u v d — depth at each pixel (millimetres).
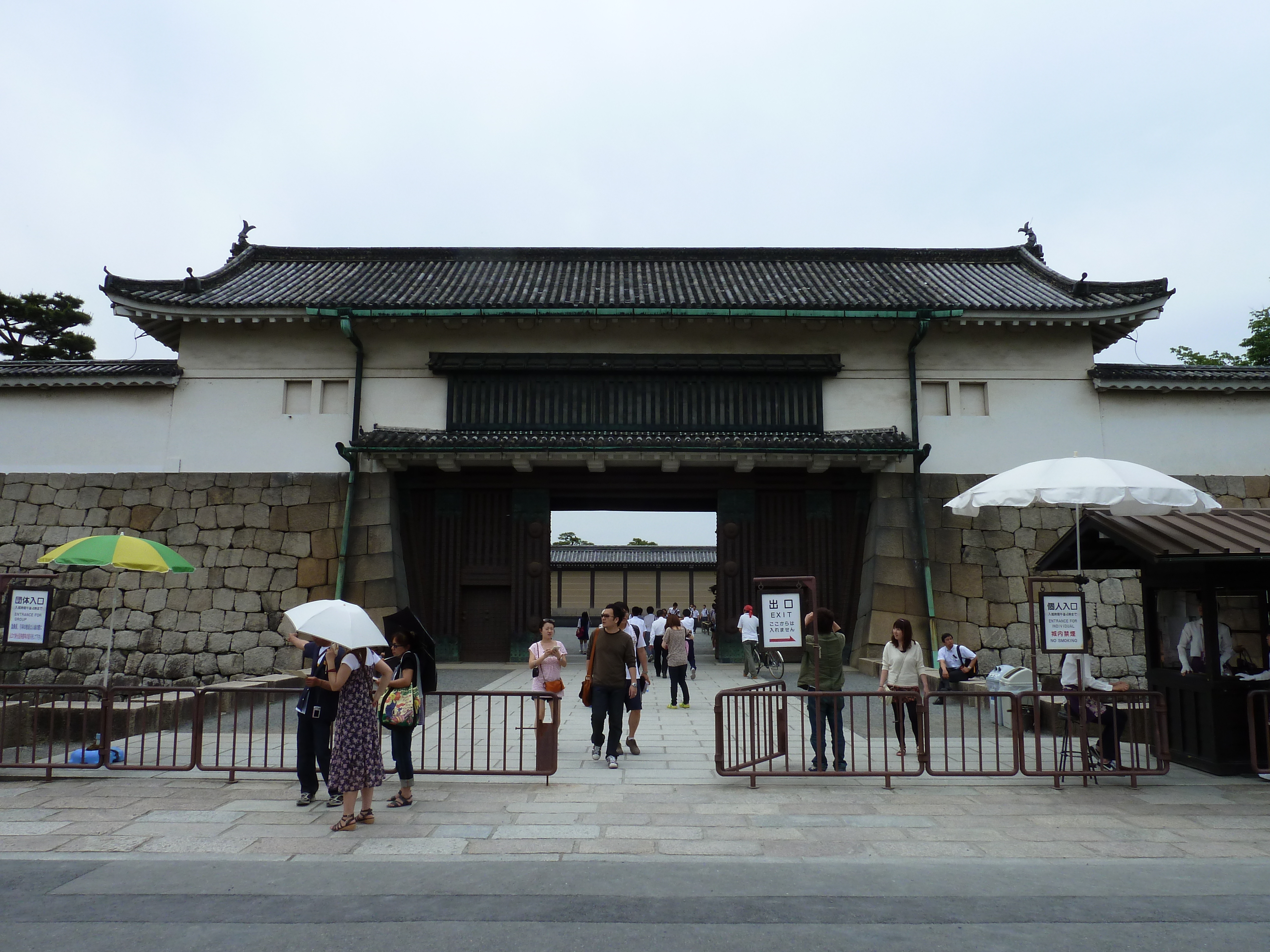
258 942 4285
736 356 20188
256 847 6012
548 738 7938
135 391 20109
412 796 7391
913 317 19375
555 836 6277
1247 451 19859
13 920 4574
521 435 19828
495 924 4543
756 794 7629
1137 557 10039
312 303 19422
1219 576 8664
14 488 19547
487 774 7867
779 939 4355
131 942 4277
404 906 4828
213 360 20234
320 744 7234
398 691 7219
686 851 5918
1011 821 6758
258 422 20000
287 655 18641
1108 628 18500
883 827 6578
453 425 19984
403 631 7680
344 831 6395
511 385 20219
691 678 17672
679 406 20188
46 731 10414
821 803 7297
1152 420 20062
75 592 18891
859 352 20516
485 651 20109
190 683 18484
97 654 18594
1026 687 12062
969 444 19984
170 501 19484
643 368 20125
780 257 25000
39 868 5520
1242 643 8742
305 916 4652
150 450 19844
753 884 5238
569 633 41500
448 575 20250
